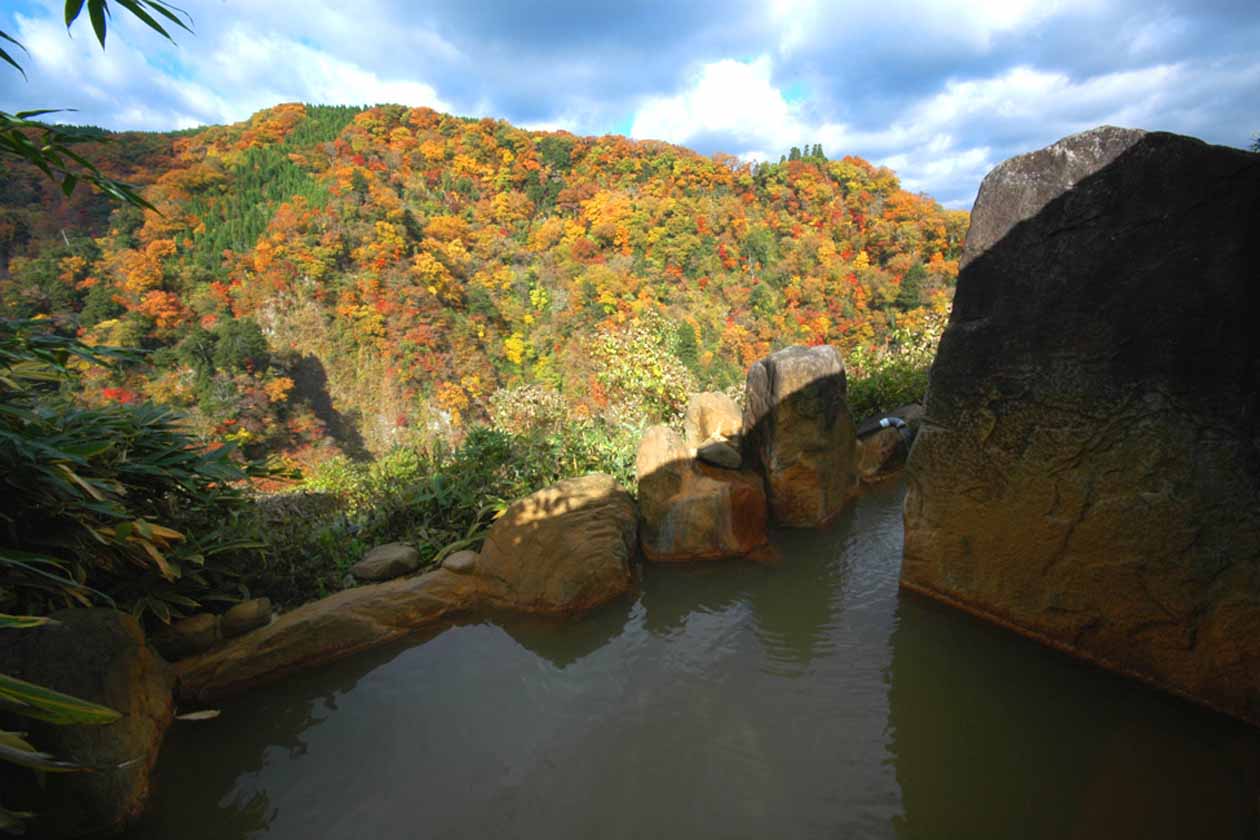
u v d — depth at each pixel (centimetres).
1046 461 270
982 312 292
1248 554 216
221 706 267
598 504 363
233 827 205
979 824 188
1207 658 228
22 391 265
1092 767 208
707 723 244
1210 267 221
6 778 196
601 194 9419
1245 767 202
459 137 10675
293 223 7006
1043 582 277
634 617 325
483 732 246
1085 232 253
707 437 504
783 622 313
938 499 316
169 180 7838
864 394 654
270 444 5472
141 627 255
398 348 6562
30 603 250
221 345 5644
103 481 257
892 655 281
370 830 201
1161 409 235
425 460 511
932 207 9306
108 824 202
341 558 369
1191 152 224
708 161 10656
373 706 265
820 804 201
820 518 429
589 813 203
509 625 325
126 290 5794
